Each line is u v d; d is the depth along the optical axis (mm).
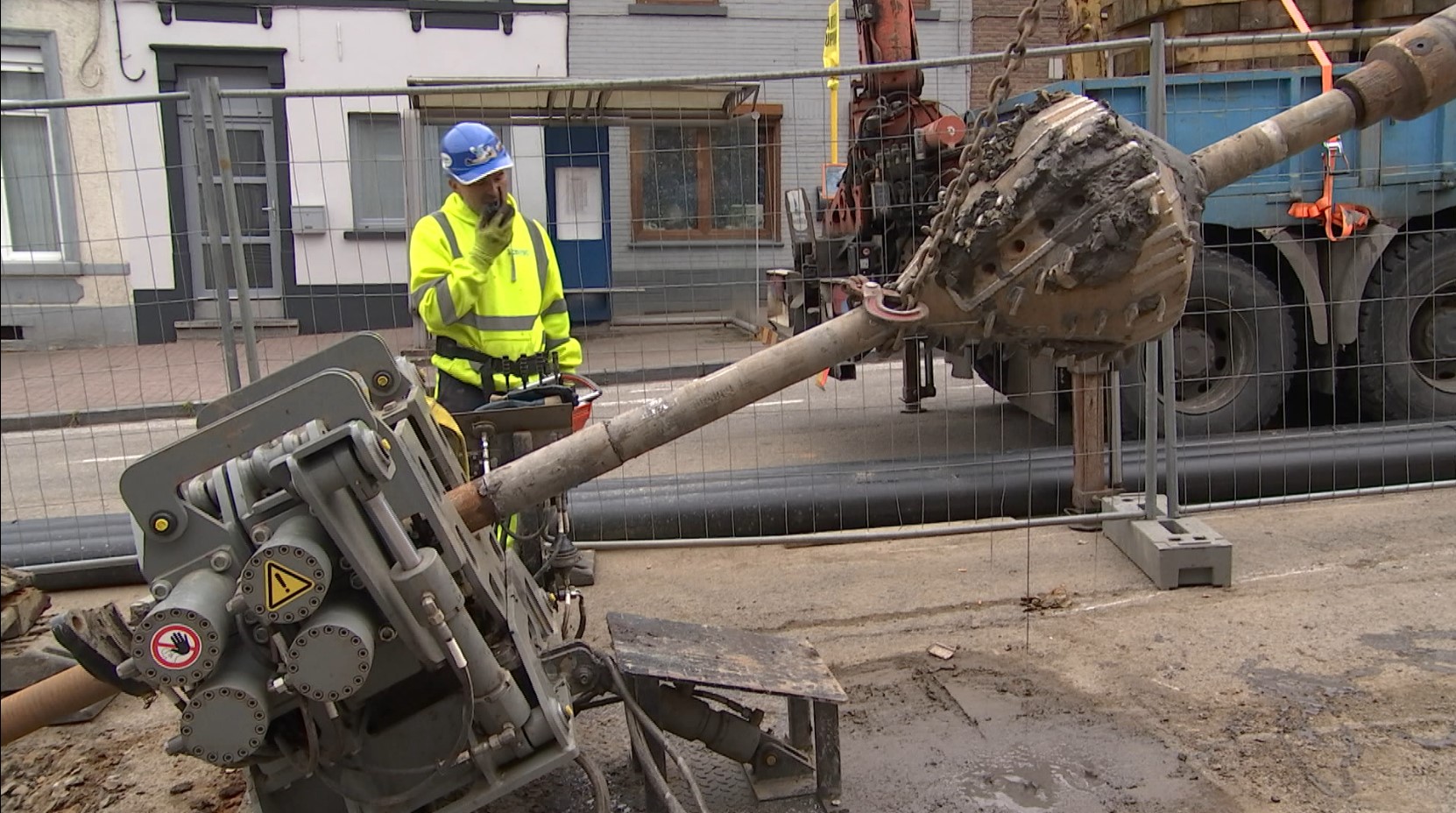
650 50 14680
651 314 6953
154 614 1760
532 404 3381
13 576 3934
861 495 4910
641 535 4793
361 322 6238
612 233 6945
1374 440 5215
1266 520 4949
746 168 7152
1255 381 6195
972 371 6254
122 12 13133
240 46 13531
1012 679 3449
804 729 2906
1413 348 6410
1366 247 6184
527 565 3422
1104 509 4719
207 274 5812
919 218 6645
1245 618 3852
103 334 6402
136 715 3543
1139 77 5953
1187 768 2852
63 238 6434
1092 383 4801
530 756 2182
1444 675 3326
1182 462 5035
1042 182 2023
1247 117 6027
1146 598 4094
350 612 1881
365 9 13766
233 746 1830
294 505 1895
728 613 4168
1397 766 2820
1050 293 2084
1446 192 6156
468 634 1999
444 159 3727
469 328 3844
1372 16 6398
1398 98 2305
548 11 14305
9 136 6383
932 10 14938
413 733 2162
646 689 2566
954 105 12586
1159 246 2020
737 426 7906
